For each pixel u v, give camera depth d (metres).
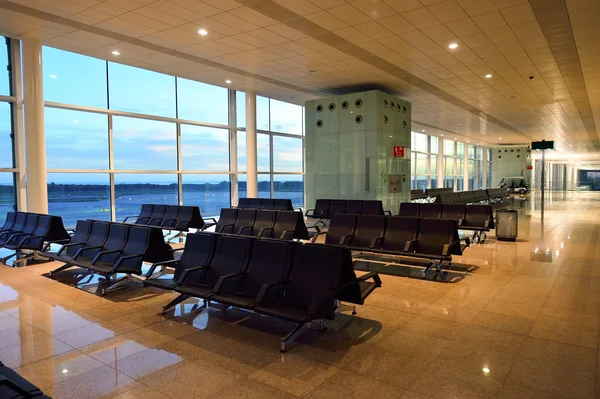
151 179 12.12
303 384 2.93
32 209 8.48
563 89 12.66
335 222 7.29
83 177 10.49
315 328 4.02
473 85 12.26
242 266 4.38
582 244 8.96
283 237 7.97
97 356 3.41
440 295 5.13
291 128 17.48
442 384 2.93
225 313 4.48
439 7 6.57
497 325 4.09
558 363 3.24
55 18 7.22
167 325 4.12
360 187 12.59
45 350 3.53
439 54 9.16
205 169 13.70
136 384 2.93
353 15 6.98
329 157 13.22
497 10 6.66
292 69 10.73
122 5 6.66
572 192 39.56
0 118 8.92
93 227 6.46
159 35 8.12
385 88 12.88
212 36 8.19
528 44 8.38
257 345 3.62
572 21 7.08
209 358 3.36
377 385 2.92
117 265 5.18
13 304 4.81
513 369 3.15
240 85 12.85
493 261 7.18
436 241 6.25
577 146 33.81
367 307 4.67
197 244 4.85
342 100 12.87
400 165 13.58
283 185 17.22
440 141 28.83
